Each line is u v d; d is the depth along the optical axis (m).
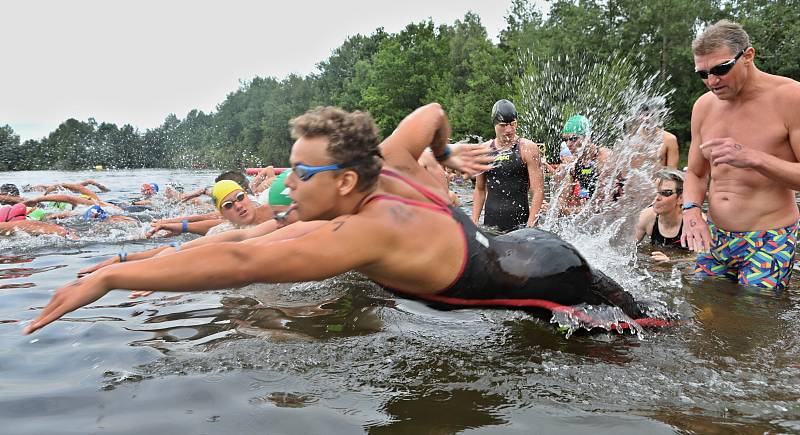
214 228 5.57
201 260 2.09
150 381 2.57
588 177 6.67
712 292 3.87
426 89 51.69
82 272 2.95
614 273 4.35
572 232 5.67
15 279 4.71
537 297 2.78
